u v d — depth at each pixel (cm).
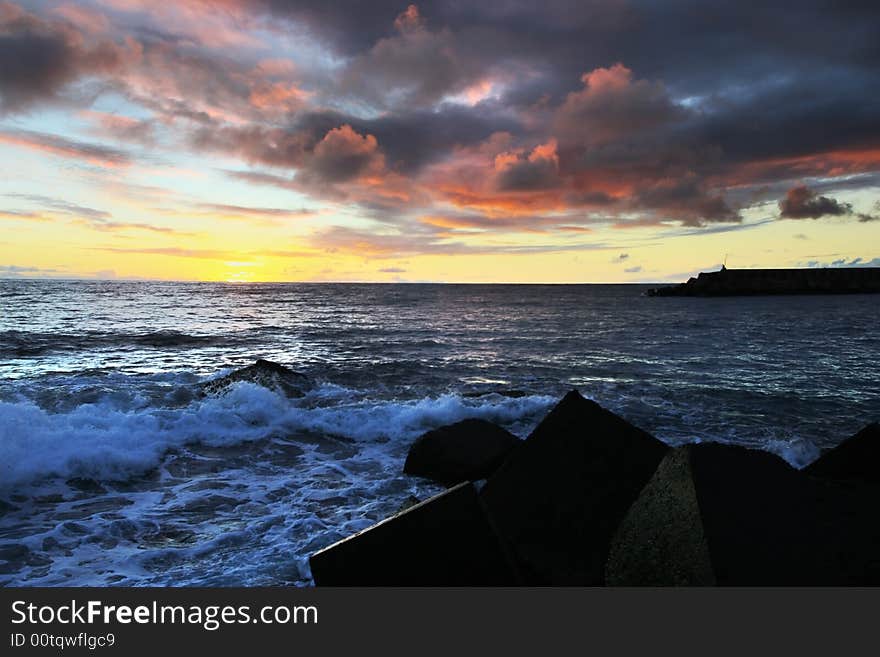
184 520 573
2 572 458
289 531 543
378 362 1817
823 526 282
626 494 450
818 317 4206
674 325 3394
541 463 483
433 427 968
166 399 1118
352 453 835
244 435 886
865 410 1175
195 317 3625
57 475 679
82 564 472
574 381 1491
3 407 796
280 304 5606
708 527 279
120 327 2798
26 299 5012
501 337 2641
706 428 1007
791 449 854
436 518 338
